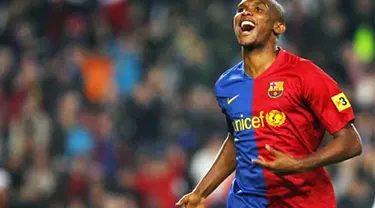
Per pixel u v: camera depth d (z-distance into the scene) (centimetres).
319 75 1299
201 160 2905
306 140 1308
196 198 1400
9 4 3819
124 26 3656
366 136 3023
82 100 3281
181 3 3694
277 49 1342
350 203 2656
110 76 3472
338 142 1279
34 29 3584
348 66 3578
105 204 2730
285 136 1301
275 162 1238
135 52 3562
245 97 1323
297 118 1301
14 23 3581
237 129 1334
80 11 3609
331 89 1295
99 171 2855
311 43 3609
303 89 1295
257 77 1322
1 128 3108
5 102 3256
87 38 3572
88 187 2723
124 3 3666
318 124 1318
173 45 3553
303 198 1315
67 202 2691
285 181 1306
